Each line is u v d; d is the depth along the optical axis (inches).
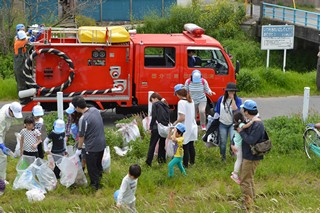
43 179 391.2
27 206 362.3
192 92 516.7
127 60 548.7
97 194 385.7
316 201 368.2
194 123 430.9
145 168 430.6
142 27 1146.7
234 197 378.9
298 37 1129.4
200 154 460.1
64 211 351.6
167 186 402.0
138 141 467.8
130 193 339.9
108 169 414.0
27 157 398.3
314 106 671.1
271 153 467.2
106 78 549.0
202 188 400.5
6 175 417.4
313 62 1156.5
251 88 748.0
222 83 564.1
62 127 402.3
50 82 540.1
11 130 533.3
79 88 546.6
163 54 581.9
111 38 538.3
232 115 430.0
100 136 384.2
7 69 822.5
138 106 568.1
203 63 566.3
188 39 571.2
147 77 553.0
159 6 1208.2
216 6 1211.2
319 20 1069.1
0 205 368.5
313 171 432.1
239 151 381.7
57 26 971.3
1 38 898.1
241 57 1112.2
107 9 1173.7
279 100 707.4
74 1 1058.1
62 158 391.9
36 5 956.0
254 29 1207.6
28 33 567.8
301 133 493.4
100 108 559.5
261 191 389.4
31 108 542.9
